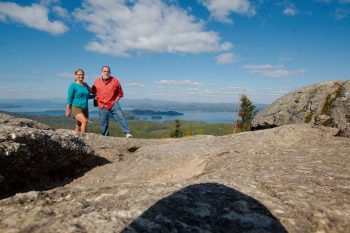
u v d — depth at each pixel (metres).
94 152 10.08
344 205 3.37
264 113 17.50
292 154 7.11
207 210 2.96
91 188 3.67
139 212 2.81
